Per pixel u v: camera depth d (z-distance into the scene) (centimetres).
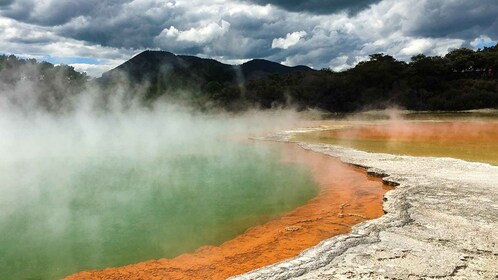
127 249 654
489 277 478
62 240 698
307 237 684
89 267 583
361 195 963
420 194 858
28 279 546
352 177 1176
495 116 3659
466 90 4828
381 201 901
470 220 685
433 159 1304
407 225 663
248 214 845
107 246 667
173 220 807
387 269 502
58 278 548
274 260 589
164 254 629
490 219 689
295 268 506
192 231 735
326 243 589
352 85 5356
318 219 787
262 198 979
